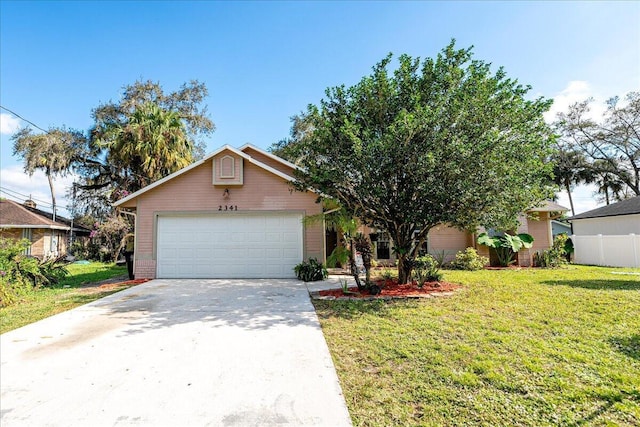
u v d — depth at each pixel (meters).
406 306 6.71
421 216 7.52
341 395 3.21
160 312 6.45
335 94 8.07
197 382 3.47
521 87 7.48
